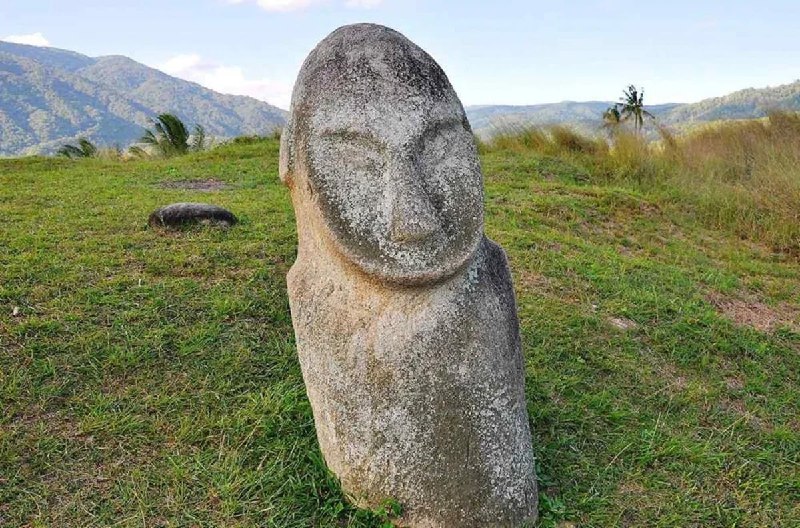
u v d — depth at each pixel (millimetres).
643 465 2699
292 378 2975
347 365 2059
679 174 8188
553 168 8273
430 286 2014
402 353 2010
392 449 2043
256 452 2512
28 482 2336
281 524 2170
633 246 5848
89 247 4258
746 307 4672
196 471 2404
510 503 2109
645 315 4055
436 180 2047
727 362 3688
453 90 2184
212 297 3578
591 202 6816
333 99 2041
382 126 2004
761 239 6531
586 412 3010
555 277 4461
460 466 2037
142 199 6039
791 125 9484
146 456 2490
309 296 2162
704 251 6012
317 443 2514
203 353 3111
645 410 3129
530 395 3064
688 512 2459
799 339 4156
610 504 2445
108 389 2844
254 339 3270
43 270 3791
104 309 3387
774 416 3236
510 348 2146
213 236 4605
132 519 2189
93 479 2373
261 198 6207
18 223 4859
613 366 3418
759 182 7488
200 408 2758
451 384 2021
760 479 2693
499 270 2223
